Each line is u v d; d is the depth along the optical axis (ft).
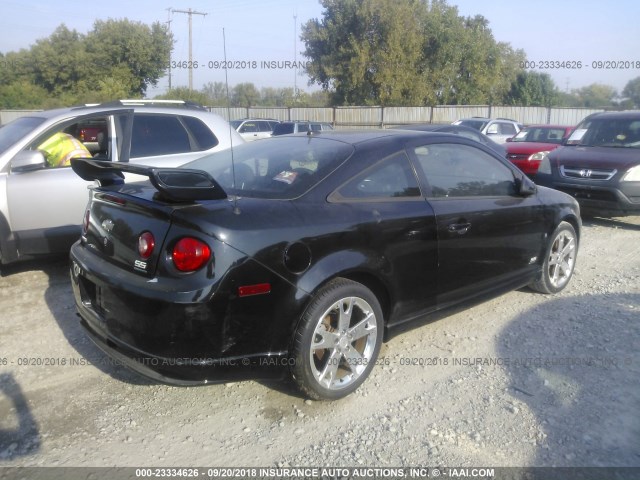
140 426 10.96
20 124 19.63
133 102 20.75
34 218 17.87
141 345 10.21
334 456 10.09
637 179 26.99
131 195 11.28
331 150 12.80
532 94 142.51
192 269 9.90
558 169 29.58
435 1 122.52
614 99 135.74
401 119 110.42
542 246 16.78
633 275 20.24
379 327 12.28
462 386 12.41
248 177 12.49
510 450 10.24
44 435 10.64
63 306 16.63
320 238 11.03
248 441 10.52
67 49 141.28
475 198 14.58
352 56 116.78
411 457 10.05
